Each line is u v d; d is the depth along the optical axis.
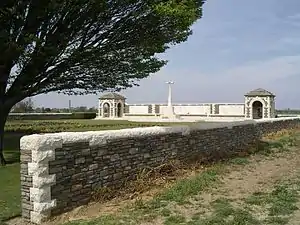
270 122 21.73
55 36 11.25
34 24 11.02
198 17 12.00
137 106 61.34
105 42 12.12
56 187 6.77
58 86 12.80
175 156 10.73
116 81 13.22
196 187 8.55
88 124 34.12
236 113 51.50
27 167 6.64
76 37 11.79
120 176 8.43
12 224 6.50
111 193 7.89
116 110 59.84
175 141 10.79
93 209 7.11
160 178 9.27
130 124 34.81
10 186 9.31
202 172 10.40
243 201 7.45
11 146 17.06
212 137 13.27
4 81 11.93
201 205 7.17
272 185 9.04
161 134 10.11
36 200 6.48
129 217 6.43
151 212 6.72
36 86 12.12
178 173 9.99
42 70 11.84
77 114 55.47
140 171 9.12
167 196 7.77
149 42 11.94
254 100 47.25
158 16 11.05
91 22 11.43
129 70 12.84
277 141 18.89
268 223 6.02
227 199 7.61
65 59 11.85
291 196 7.73
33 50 10.72
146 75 13.38
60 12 10.80
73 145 7.16
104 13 11.20
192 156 11.63
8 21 10.57
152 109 59.38
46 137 6.62
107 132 8.12
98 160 7.79
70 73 12.51
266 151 15.34
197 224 5.95
